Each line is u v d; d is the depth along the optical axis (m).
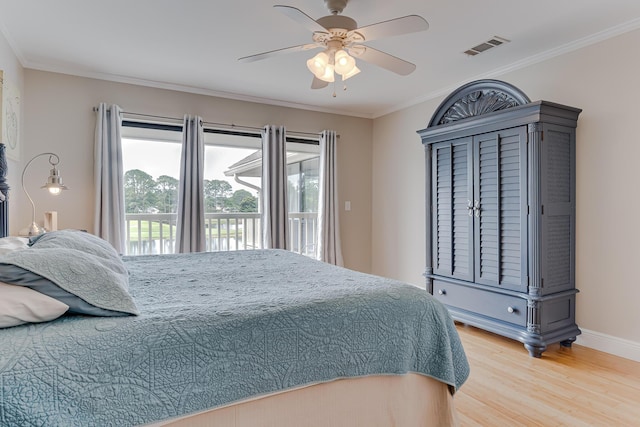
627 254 2.62
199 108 3.98
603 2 2.28
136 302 1.39
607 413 1.92
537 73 3.13
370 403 1.46
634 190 2.58
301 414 1.32
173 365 1.09
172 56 3.10
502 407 1.98
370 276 1.92
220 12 2.39
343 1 2.20
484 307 3.05
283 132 4.33
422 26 1.85
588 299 2.82
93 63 3.25
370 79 3.64
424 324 1.59
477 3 2.28
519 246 2.78
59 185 2.73
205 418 1.15
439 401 1.63
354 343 1.42
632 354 2.58
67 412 0.94
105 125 3.46
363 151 4.99
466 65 3.30
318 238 4.62
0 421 0.87
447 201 3.40
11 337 1.02
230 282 1.78
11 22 2.53
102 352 1.02
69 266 1.21
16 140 2.94
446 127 3.34
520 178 2.76
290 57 3.12
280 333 1.28
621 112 2.63
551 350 2.78
